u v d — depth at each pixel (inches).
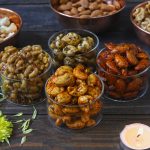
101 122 24.7
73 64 26.4
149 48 30.2
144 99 26.3
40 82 25.8
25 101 26.2
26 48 26.6
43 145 23.4
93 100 23.3
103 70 25.6
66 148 23.2
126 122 24.7
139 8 31.6
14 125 24.7
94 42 28.4
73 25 30.8
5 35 30.4
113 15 30.6
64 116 23.6
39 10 35.3
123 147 22.9
